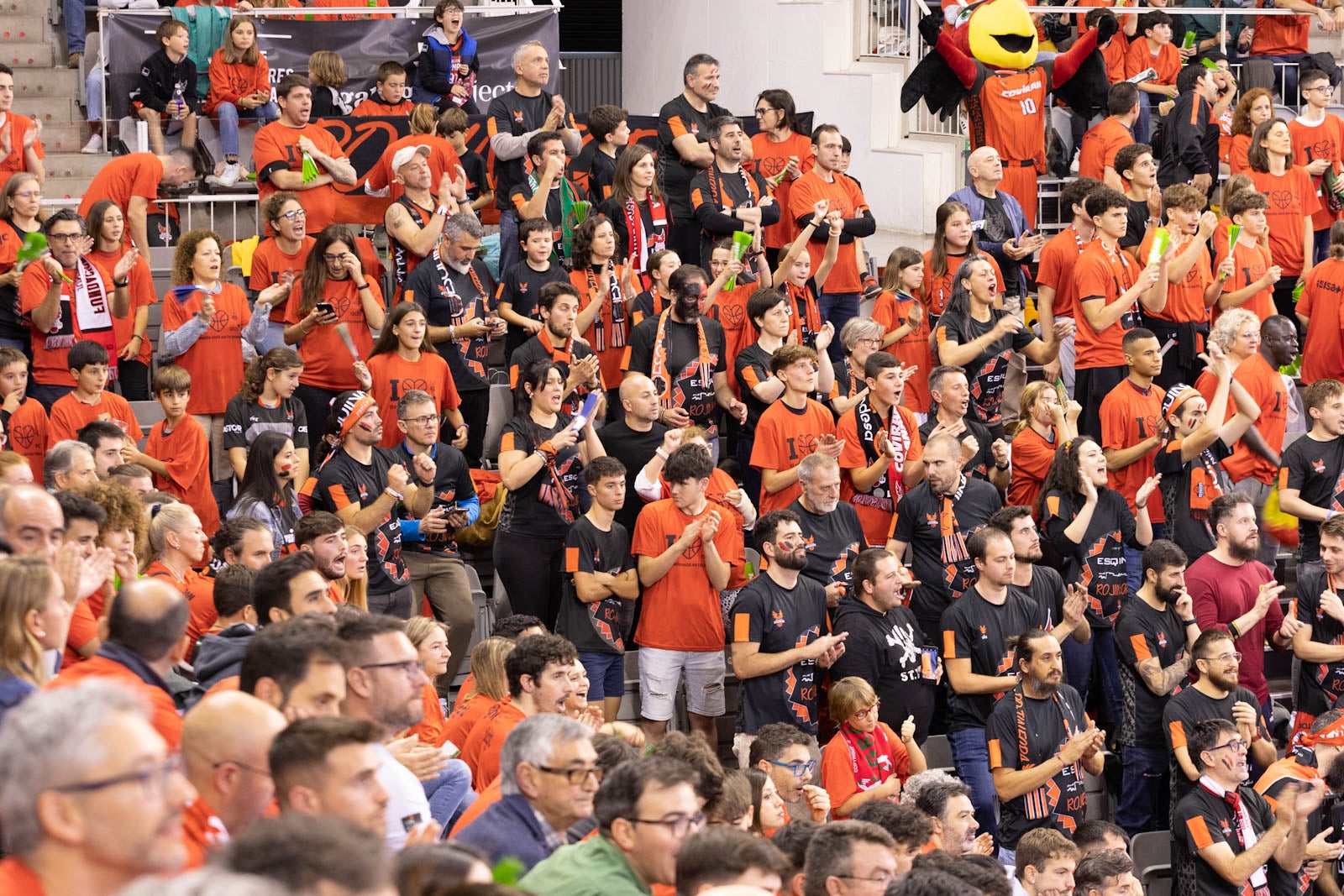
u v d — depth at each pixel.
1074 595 15.44
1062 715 14.66
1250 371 19.11
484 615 16.72
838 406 17.84
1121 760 16.16
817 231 20.55
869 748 13.89
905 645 15.26
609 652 15.47
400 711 8.34
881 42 25.41
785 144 22.30
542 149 20.11
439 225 18.80
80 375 16.05
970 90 21.97
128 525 10.93
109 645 7.82
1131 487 18.05
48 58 25.45
